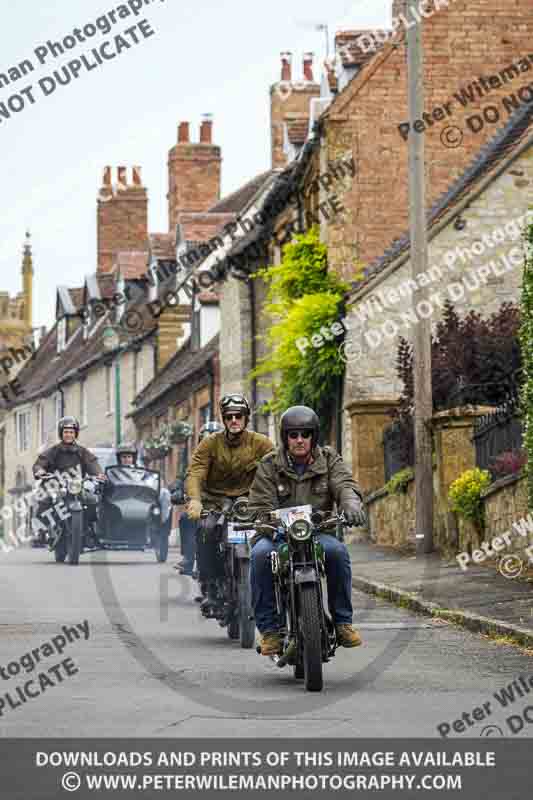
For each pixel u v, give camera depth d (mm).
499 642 22953
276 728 14805
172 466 94938
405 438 44438
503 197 52375
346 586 18547
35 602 31047
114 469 48188
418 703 16547
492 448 37188
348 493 18578
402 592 29844
